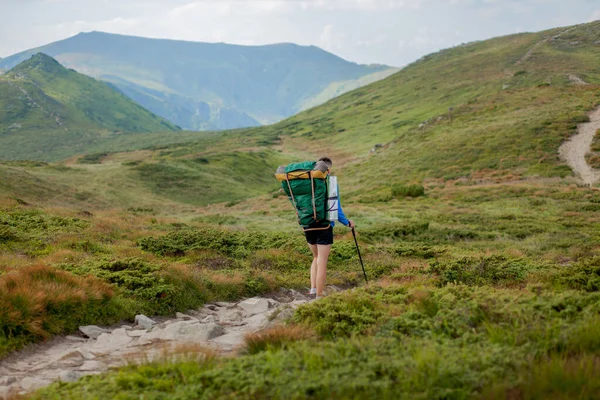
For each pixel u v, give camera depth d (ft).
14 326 19.33
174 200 264.93
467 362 12.44
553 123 214.28
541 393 10.69
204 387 12.89
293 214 126.72
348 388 11.35
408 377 11.73
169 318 26.32
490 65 599.57
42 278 24.52
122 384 13.57
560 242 66.59
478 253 54.85
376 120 514.27
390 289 24.35
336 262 48.60
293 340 16.98
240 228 90.89
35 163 296.92
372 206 136.77
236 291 33.06
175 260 42.39
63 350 19.74
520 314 16.14
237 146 512.63
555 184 145.28
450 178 177.06
